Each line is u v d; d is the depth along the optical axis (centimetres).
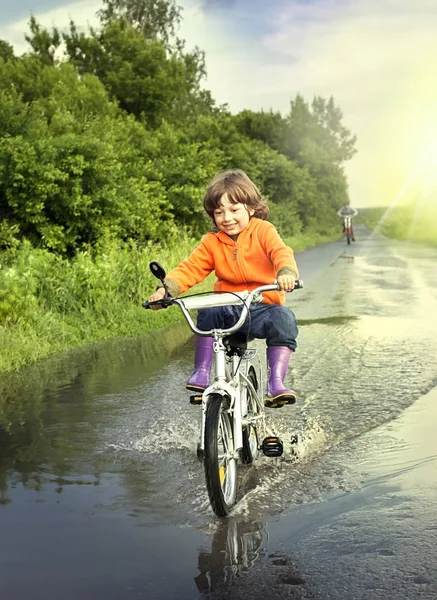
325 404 614
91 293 1162
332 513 384
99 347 962
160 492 426
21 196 1519
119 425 574
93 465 479
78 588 311
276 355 441
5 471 470
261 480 442
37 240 1570
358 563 324
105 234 1577
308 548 342
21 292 1045
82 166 1555
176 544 353
